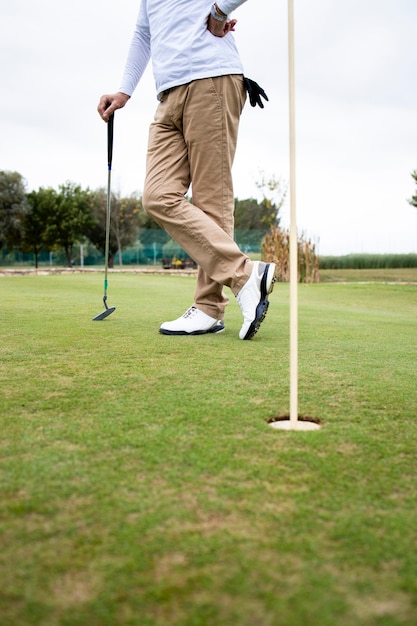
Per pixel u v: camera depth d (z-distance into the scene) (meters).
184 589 0.82
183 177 3.09
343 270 21.14
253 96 3.01
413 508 1.08
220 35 2.91
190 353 2.60
